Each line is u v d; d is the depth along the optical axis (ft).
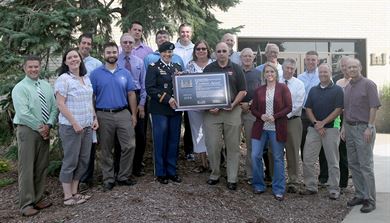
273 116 20.34
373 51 55.26
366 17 54.90
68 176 19.01
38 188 19.74
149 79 20.45
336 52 55.01
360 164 20.02
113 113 19.95
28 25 22.48
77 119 18.71
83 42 21.02
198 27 26.30
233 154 21.16
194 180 21.86
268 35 52.42
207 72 20.56
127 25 24.88
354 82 20.07
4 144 23.90
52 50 23.04
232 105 20.56
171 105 20.24
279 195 21.01
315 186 22.22
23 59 21.34
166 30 25.40
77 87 18.69
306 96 23.65
